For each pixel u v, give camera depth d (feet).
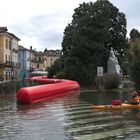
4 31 304.09
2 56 305.94
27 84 223.10
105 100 110.42
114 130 60.13
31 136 55.42
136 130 60.03
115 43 242.58
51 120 70.74
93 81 206.49
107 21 231.09
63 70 225.76
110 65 210.38
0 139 53.21
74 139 53.36
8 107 93.09
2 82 256.11
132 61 146.61
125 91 148.05
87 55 215.10
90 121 69.56
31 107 93.20
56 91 126.11
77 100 111.75
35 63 530.68
